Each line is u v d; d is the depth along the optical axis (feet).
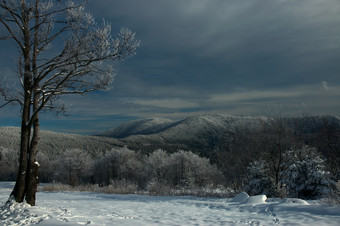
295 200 33.32
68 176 177.78
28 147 33.04
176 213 32.07
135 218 27.58
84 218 24.99
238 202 40.63
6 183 149.48
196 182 157.28
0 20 30.66
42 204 41.96
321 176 51.75
